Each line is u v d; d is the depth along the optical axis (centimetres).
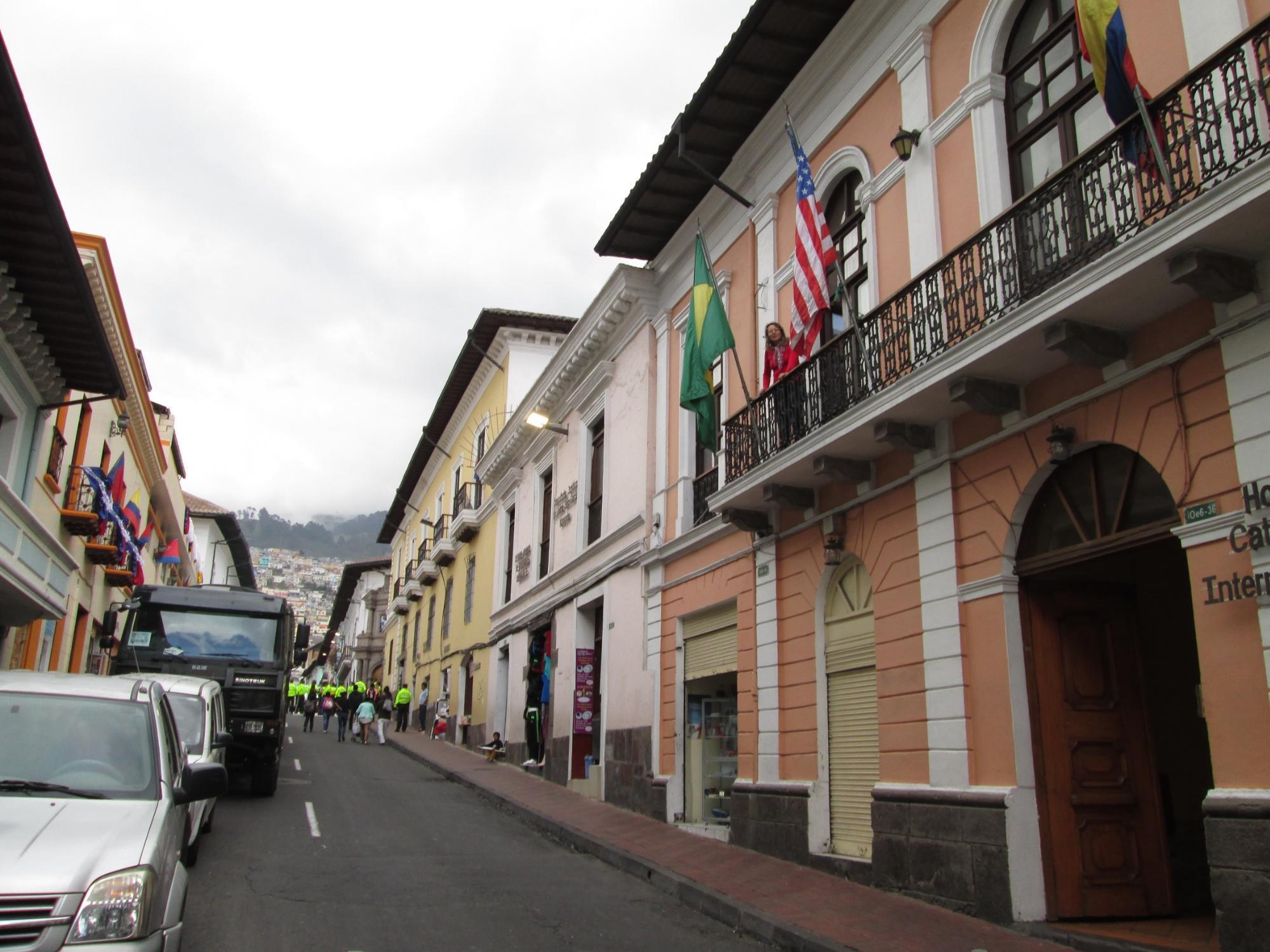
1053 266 744
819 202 1199
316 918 788
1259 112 643
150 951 455
